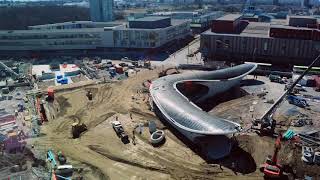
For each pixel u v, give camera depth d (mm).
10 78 111000
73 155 61656
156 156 60500
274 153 55312
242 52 122500
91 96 89750
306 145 61625
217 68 114438
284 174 53906
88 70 116500
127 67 120250
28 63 130250
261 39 117812
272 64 119312
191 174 54938
